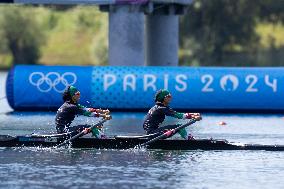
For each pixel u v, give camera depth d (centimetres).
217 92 9269
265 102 9256
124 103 9306
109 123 7988
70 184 4631
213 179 4834
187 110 9444
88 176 4881
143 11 10581
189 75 9306
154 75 9294
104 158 5559
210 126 7825
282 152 5894
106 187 4553
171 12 11588
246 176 4941
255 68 9375
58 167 5191
